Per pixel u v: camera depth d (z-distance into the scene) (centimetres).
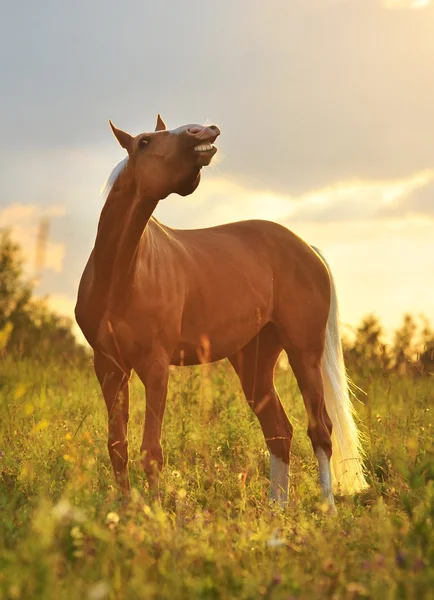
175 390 1158
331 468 966
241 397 1201
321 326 1009
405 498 763
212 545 593
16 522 653
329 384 1006
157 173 784
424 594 499
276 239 1017
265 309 981
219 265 938
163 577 517
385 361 1405
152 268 845
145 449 805
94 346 859
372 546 611
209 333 920
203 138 767
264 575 527
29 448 911
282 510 754
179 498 730
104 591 439
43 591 448
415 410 1141
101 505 664
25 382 1288
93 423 1034
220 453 996
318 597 492
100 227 823
